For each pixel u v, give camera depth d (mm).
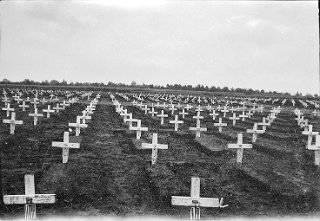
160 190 9680
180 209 8797
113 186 10086
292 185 10570
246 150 16156
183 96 70562
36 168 11289
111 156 13617
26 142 15164
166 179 10703
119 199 9219
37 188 9336
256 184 10898
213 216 8414
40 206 8508
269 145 16938
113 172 11383
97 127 21281
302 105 54812
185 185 10320
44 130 18812
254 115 34688
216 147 15867
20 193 8922
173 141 17750
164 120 26844
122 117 26547
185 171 12000
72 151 14047
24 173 10578
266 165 13242
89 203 8859
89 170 11250
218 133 20891
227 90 116250
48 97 48219
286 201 9500
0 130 17609
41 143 15141
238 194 10023
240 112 36344
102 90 91750
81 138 16750
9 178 10086
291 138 19594
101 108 34750
